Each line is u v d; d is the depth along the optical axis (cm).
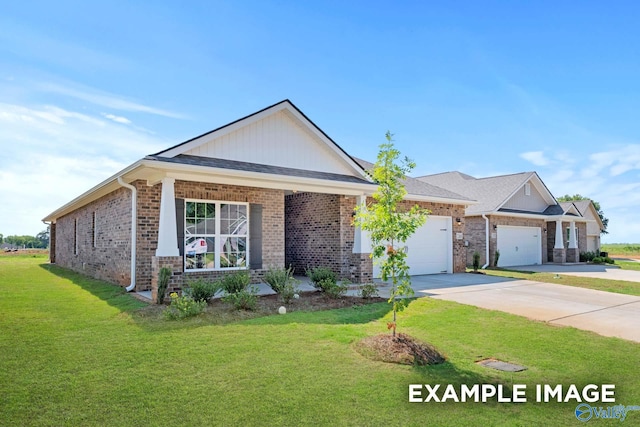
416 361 549
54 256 2558
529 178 2436
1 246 5444
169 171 940
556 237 2597
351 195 1360
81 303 923
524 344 651
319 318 782
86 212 1639
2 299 972
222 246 1169
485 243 2177
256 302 888
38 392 429
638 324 795
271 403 413
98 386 446
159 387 446
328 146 1308
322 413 396
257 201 1238
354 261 1338
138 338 626
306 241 1520
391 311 871
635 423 395
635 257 4150
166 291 891
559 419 402
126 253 1133
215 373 489
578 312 898
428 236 1698
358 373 502
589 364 563
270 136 1198
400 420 388
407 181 1798
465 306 937
